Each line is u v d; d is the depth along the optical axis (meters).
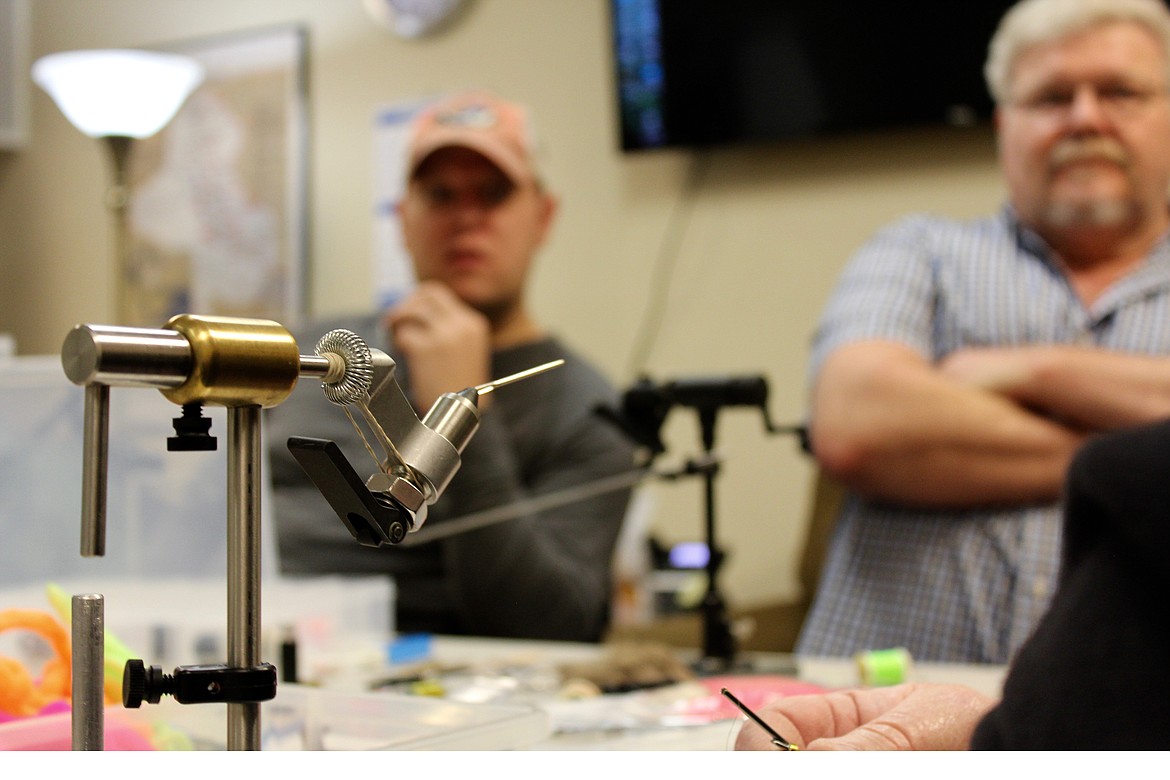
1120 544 0.54
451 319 1.72
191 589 1.15
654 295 2.64
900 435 1.43
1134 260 1.54
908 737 0.59
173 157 3.21
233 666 0.47
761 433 2.52
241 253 3.13
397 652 1.31
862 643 1.49
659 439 1.23
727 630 1.21
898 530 1.49
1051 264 1.54
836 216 2.46
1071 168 1.49
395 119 2.96
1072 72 1.48
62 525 1.12
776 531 2.50
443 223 1.95
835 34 2.40
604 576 1.73
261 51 3.12
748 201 2.54
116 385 0.44
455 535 1.61
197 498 1.16
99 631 0.47
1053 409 1.40
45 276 3.41
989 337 1.54
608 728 0.85
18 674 0.75
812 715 0.62
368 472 0.52
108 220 3.34
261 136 3.11
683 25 2.54
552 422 1.80
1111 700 0.52
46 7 3.44
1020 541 1.41
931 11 2.31
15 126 3.42
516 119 2.02
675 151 2.60
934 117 2.32
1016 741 0.54
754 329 2.54
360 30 3.02
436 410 0.51
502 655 1.32
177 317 0.45
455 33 2.89
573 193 2.73
